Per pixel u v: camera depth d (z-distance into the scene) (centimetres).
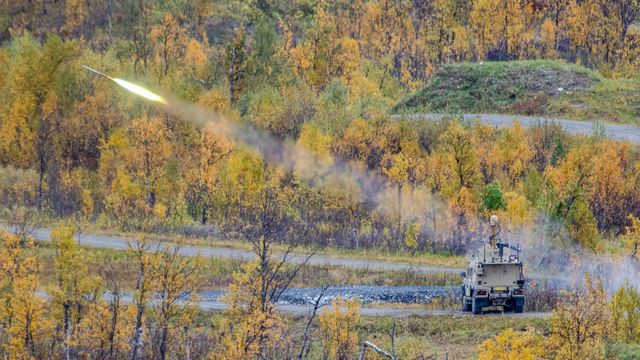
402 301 12181
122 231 15375
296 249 14450
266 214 13425
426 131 18225
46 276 12288
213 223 15900
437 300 12012
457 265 14125
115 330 9369
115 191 16250
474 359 9631
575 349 9012
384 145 17362
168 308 9650
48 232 15125
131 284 12650
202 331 10356
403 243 14962
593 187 15562
